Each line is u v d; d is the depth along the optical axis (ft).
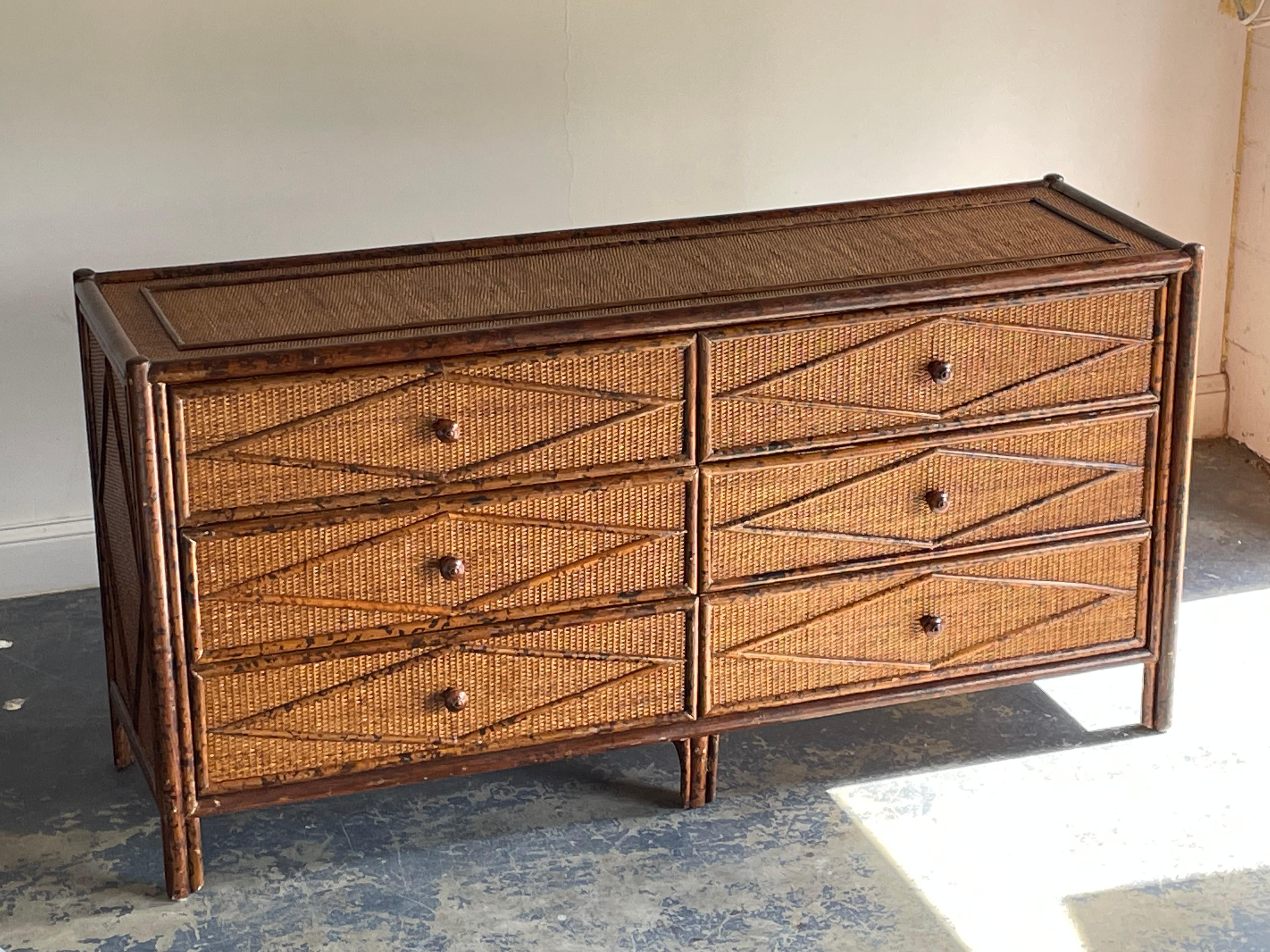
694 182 12.34
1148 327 9.29
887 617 9.39
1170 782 9.60
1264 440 13.85
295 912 8.54
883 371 8.85
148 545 8.01
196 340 8.20
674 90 12.05
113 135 11.00
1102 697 10.58
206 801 8.53
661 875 8.81
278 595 8.32
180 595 8.17
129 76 10.89
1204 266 13.88
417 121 11.57
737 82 12.16
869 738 10.16
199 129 11.14
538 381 8.35
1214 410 14.29
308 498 8.24
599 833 9.21
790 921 8.41
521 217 12.06
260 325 8.44
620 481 8.64
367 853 9.04
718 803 9.49
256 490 8.15
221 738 8.48
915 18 12.41
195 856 8.63
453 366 8.20
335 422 8.13
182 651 8.26
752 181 12.48
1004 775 9.72
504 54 11.59
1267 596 11.68
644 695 9.11
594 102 11.91
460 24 11.42
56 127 10.87
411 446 8.30
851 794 9.56
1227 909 8.45
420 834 9.21
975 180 13.04
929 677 9.62
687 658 9.10
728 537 8.93
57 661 11.05
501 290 8.95
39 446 11.60
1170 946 8.16
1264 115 13.23
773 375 8.68
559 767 9.91
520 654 8.80
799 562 9.11
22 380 11.41
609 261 9.44
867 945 8.21
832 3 12.17
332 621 8.47
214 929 8.39
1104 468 9.49
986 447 9.20
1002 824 9.22
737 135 12.31
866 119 12.57
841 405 8.85
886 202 10.38
